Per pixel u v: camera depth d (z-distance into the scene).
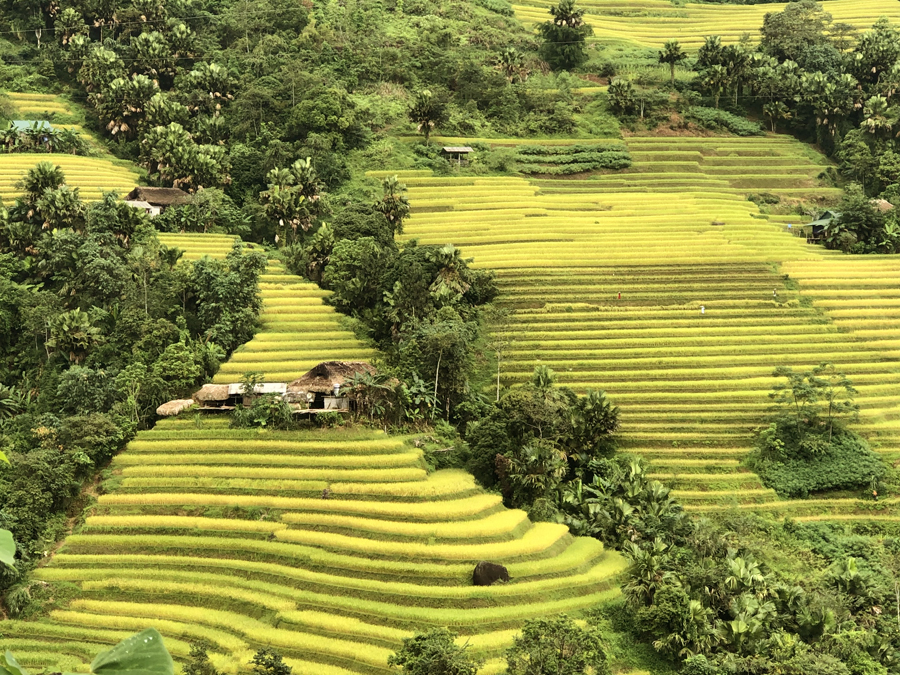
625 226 126.12
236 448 79.19
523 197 133.75
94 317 91.38
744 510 80.31
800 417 87.38
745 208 134.62
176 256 100.56
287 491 74.56
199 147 129.50
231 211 121.56
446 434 83.62
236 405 83.75
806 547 75.50
